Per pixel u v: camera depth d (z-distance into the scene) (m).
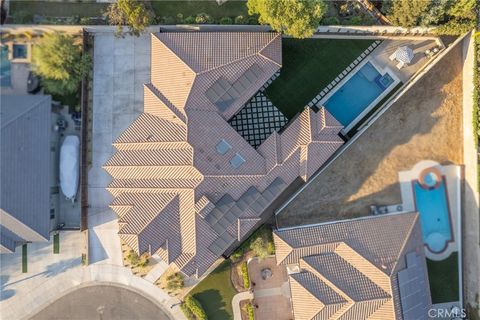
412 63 41.44
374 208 41.94
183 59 37.06
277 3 34.31
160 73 37.97
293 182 41.75
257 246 39.69
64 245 42.19
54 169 40.72
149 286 42.41
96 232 41.97
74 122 41.06
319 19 35.66
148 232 37.31
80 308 42.59
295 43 41.25
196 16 39.47
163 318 42.66
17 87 40.34
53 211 40.75
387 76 41.56
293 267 41.34
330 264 38.72
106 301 42.59
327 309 37.50
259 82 38.16
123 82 41.25
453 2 36.88
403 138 42.12
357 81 41.72
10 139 35.81
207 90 37.31
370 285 37.94
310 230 39.41
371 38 41.22
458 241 42.50
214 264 42.03
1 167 35.47
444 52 40.91
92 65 40.81
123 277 42.41
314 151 38.34
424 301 39.03
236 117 41.22
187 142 36.62
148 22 37.50
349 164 42.03
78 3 39.97
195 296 42.38
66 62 38.00
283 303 42.59
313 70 41.38
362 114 41.66
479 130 39.94
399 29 39.50
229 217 38.09
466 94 41.34
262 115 41.28
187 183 37.44
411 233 39.28
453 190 42.41
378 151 42.12
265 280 42.53
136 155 38.16
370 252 38.50
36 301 42.50
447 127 42.25
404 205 42.22
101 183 41.62
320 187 41.97
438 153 42.25
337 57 41.34
